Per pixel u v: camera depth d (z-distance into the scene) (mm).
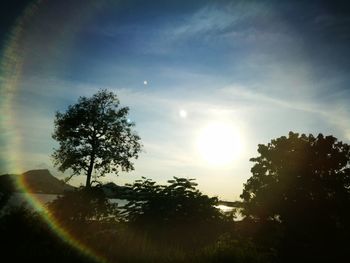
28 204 17734
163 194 18953
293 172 26625
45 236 14453
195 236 17797
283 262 19406
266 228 24875
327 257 23125
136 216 18047
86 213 17812
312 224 24875
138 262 13156
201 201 19453
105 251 13586
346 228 24938
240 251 14602
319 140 27203
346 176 26484
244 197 27703
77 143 40469
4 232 13414
